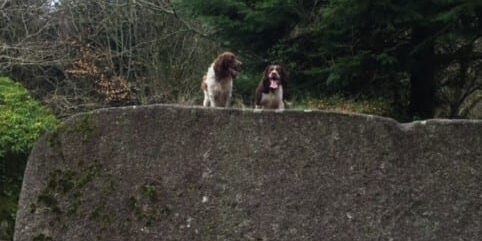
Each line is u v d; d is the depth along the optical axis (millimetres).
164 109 5770
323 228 5465
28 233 5836
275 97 12219
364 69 15398
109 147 5816
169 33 24109
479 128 5422
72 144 5875
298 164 5551
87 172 5820
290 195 5535
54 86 22969
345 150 5508
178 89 24219
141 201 5711
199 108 5742
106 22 23672
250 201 5570
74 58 23031
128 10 24000
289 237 5492
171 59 24609
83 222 5773
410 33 15523
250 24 16781
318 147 5539
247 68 18094
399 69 15711
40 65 22016
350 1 14047
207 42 24266
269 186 5562
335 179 5496
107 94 23156
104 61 23672
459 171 5406
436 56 15945
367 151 5484
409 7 14328
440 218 5395
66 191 5832
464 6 13383
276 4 15977
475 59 16141
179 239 5617
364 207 5449
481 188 5383
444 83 17078
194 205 5637
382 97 16828
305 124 5578
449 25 14172
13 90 10898
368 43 15664
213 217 5598
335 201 5480
